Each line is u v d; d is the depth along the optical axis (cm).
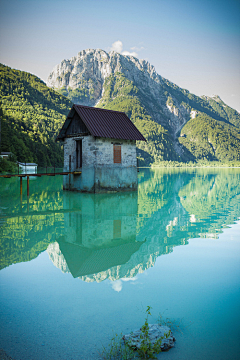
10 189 2839
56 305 543
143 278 679
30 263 777
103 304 548
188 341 442
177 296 584
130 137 2675
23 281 654
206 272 717
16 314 509
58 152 13350
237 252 891
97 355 403
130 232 1159
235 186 3566
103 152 2522
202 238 1064
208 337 452
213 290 613
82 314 511
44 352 409
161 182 4241
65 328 468
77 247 938
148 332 447
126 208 1786
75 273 708
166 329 461
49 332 457
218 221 1398
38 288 618
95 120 2553
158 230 1199
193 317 506
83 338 442
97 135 2397
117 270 734
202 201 2172
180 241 1024
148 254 868
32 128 15575
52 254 856
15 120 14738
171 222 1373
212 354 412
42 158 11300
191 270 733
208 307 541
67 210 1680
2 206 1778
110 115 2764
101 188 2519
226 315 514
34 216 1473
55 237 1060
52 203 1947
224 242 1008
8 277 678
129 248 929
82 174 2588
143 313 518
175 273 713
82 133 2583
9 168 6500
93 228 1225
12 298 570
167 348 424
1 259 804
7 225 1250
